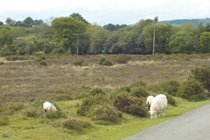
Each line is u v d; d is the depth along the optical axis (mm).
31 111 24484
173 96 36188
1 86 43000
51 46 153250
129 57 100875
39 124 22062
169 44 147125
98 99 27281
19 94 35938
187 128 20906
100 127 22500
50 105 25062
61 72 63438
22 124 21953
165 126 22000
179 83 37875
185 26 160750
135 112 26812
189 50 144375
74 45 164375
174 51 145875
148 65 79375
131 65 79938
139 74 58688
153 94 33656
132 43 155250
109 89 37406
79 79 51438
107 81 48594
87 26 181000
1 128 21000
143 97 32406
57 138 18938
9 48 144750
